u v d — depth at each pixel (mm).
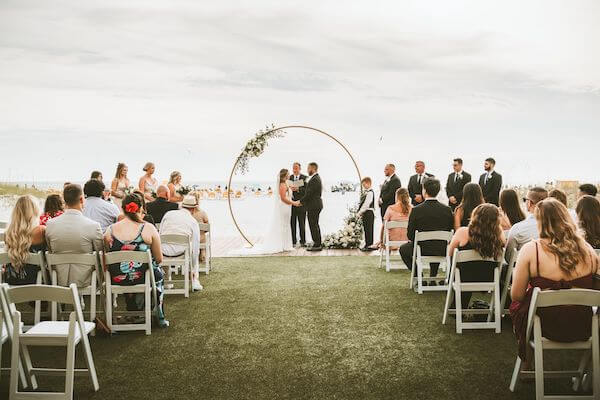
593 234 4020
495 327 4609
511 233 4648
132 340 4547
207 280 7090
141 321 4961
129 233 4750
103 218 6062
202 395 3441
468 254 4570
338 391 3482
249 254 9555
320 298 5973
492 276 4711
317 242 9914
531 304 3053
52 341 3209
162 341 4516
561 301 2961
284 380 3670
